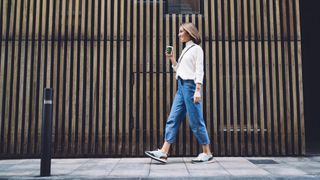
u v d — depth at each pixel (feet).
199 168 13.42
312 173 12.25
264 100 17.26
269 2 17.75
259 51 17.42
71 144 16.78
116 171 12.84
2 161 15.81
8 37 17.40
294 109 17.01
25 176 11.85
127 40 17.53
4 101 17.03
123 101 17.24
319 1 25.32
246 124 17.06
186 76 14.62
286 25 17.62
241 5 17.89
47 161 11.90
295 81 17.24
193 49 14.73
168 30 17.69
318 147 20.17
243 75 17.37
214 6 17.79
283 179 11.48
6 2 17.63
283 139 16.87
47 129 12.03
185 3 18.03
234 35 17.49
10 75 17.16
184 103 14.90
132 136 16.99
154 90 17.21
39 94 17.04
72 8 17.70
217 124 17.11
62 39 17.39
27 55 17.26
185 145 16.98
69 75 17.21
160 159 14.34
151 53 17.62
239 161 15.30
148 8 17.76
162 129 16.98
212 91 17.22
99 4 17.90
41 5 17.80
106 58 17.39
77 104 17.21
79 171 12.89
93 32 17.54
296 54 17.42
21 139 16.83
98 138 16.89
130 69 17.46
